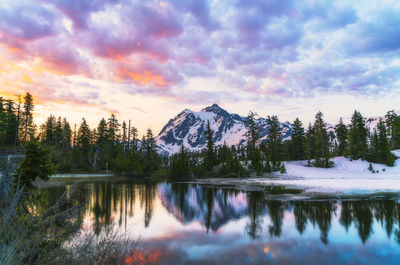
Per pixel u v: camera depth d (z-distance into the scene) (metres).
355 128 63.62
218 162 72.56
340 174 50.28
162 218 16.14
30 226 5.19
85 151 75.56
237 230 12.88
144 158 75.44
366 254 9.06
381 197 22.27
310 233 11.98
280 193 26.67
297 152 73.06
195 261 8.48
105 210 18.41
